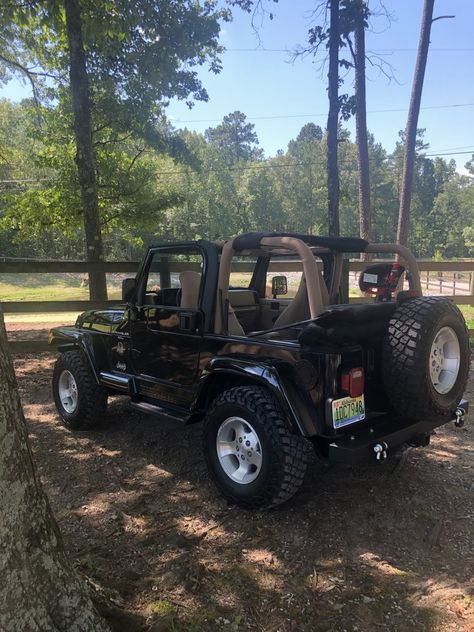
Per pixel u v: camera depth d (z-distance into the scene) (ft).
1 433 6.13
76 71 29.19
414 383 10.14
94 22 28.63
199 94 38.63
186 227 193.06
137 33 33.91
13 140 80.74
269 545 9.99
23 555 6.22
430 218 276.21
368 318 10.27
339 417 10.03
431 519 10.93
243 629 7.75
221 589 8.68
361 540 10.16
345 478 12.91
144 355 14.34
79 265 27.20
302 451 10.60
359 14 27.37
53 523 6.91
